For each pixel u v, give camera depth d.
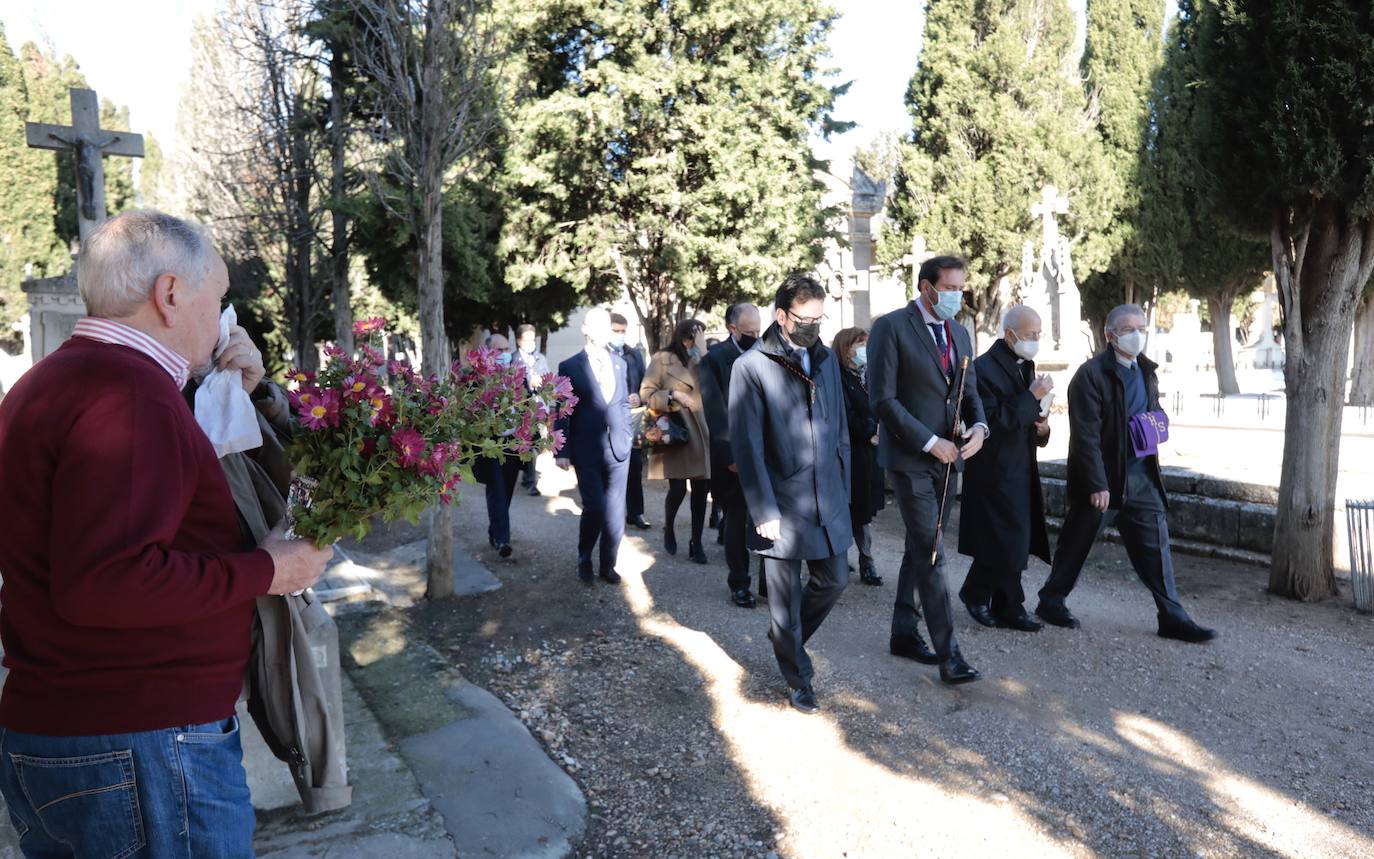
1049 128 23.59
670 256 13.79
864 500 6.20
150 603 1.54
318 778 2.53
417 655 4.86
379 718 4.09
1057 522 7.71
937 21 24.55
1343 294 5.54
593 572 6.64
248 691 2.30
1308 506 5.72
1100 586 6.29
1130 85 25.06
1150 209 23.97
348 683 4.48
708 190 13.55
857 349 6.24
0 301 27.86
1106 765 3.71
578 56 13.91
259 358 2.21
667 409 6.89
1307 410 5.70
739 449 4.12
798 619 4.26
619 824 3.35
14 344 28.66
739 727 4.11
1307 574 5.75
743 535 5.84
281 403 2.35
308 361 18.11
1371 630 5.21
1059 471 7.98
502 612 5.80
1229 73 5.50
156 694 1.64
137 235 1.72
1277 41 5.17
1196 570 6.57
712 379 5.88
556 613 5.75
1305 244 5.59
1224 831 3.24
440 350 5.85
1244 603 5.76
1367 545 5.48
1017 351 5.05
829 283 21.83
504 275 15.16
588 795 3.55
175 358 1.78
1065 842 3.18
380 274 15.30
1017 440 5.09
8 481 1.59
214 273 1.83
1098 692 4.43
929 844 3.18
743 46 13.87
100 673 1.60
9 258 27.88
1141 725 4.07
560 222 14.74
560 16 13.24
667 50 13.49
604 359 6.25
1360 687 4.44
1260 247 22.38
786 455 4.13
